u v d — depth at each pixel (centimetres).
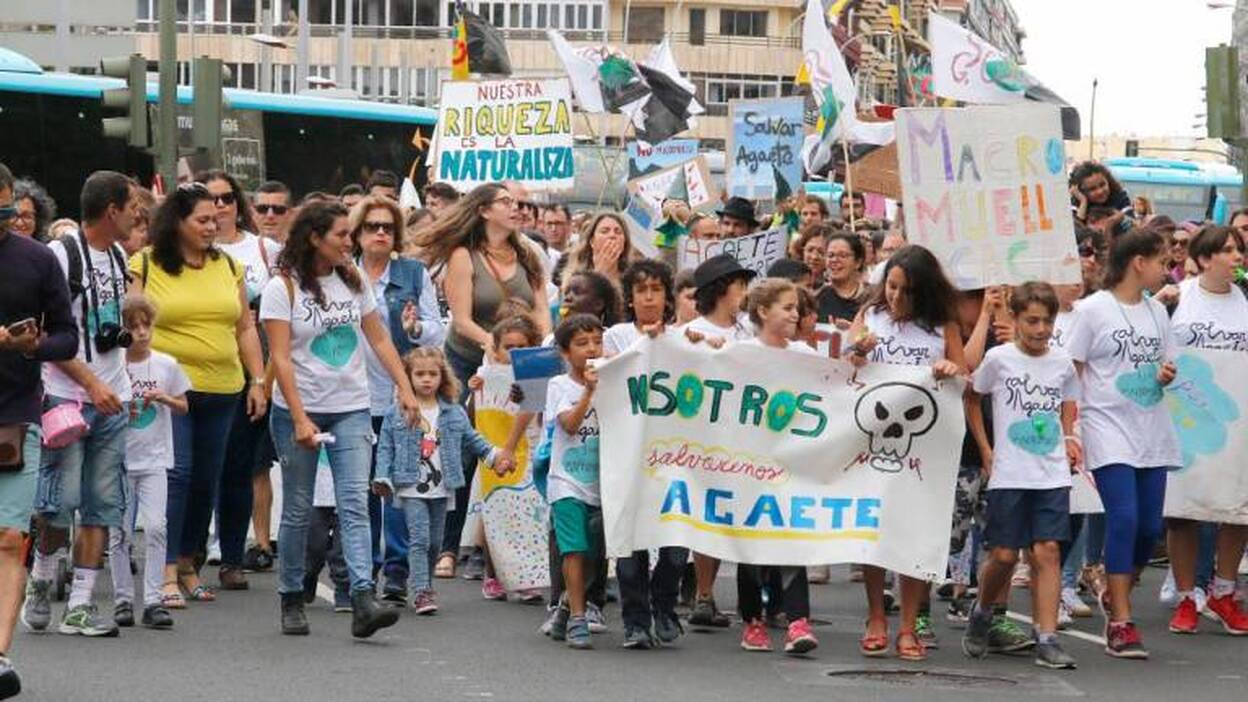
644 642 1362
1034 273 1477
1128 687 1272
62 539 1366
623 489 1349
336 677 1211
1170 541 1544
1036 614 1359
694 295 1434
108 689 1153
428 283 1675
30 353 1097
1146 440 1429
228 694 1145
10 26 3559
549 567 1555
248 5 10969
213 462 1517
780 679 1249
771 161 2752
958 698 1201
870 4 7638
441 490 1529
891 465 1368
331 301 1359
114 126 2297
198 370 1485
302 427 1343
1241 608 1535
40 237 1753
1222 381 1535
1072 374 1362
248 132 2978
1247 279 1714
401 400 1400
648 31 11850
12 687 1092
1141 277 1434
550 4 11662
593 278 1564
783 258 1809
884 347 1393
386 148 4150
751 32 11869
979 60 2542
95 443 1344
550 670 1260
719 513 1366
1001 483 1352
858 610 1588
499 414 1619
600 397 1357
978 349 1415
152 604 1397
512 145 2489
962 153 1479
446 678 1218
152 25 10838
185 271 1484
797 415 1371
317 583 1634
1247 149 2220
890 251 2036
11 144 3741
